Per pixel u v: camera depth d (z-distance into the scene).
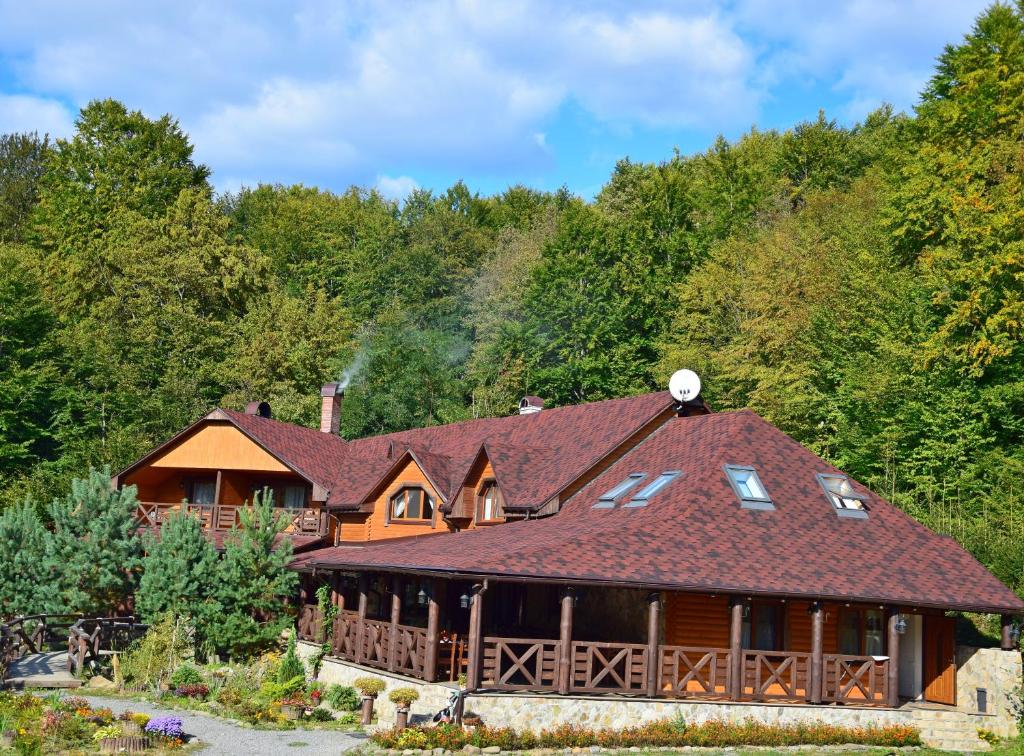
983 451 38.97
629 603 27.92
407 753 20.58
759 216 68.44
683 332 59.47
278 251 89.62
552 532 27.34
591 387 62.09
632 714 23.55
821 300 49.06
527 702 22.95
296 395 62.75
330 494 40.12
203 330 66.19
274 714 24.30
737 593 24.39
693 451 30.97
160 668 27.94
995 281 39.88
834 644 28.05
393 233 84.69
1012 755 24.38
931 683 27.81
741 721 24.28
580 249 65.00
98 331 64.75
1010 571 31.64
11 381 56.91
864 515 29.12
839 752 23.62
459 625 32.56
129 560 32.16
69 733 20.83
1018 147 42.47
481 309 72.75
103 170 78.88
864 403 42.28
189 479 44.16
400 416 64.19
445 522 36.03
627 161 82.12
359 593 29.61
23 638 30.95
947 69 51.88
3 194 86.25
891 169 57.09
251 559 31.41
